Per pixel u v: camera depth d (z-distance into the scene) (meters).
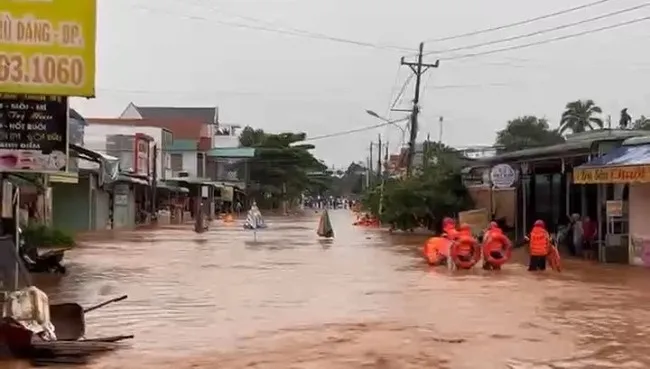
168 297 16.73
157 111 116.56
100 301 16.03
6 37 13.07
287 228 53.03
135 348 11.16
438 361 10.31
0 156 15.02
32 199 32.31
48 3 13.16
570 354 10.83
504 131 94.38
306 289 18.30
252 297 16.81
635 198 25.81
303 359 10.42
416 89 49.28
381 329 12.79
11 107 15.05
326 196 168.62
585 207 31.73
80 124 45.66
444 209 44.28
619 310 15.09
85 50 13.30
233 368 9.89
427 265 24.81
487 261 23.77
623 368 9.98
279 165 102.38
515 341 11.77
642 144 26.27
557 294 17.59
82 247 31.75
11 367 9.83
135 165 60.38
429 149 53.75
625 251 26.42
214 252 29.73
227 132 123.38
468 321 13.66
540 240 23.44
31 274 20.95
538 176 37.25
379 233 47.16
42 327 10.75
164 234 42.88
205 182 76.31
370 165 124.88
